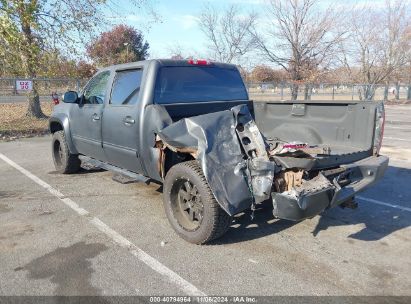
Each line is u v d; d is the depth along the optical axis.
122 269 3.48
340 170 3.80
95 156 5.99
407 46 26.78
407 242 4.09
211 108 5.00
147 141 4.53
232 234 4.28
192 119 3.85
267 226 4.50
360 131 4.23
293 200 3.33
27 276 3.35
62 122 6.52
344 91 27.08
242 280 3.31
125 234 4.25
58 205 5.21
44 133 12.82
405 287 3.21
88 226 4.48
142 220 4.67
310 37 21.20
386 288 3.19
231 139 3.75
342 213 4.95
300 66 21.66
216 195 3.55
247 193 3.61
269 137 5.03
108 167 5.67
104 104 5.42
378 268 3.53
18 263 3.57
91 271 3.44
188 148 3.80
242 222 4.62
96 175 6.88
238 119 3.76
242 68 26.02
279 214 3.46
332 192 3.54
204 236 3.86
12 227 4.43
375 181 4.05
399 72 29.61
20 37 10.95
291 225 4.54
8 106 19.53
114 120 5.11
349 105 4.29
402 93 36.25
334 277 3.37
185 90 4.98
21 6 11.09
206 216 3.79
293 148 3.53
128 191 5.87
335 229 4.43
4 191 5.87
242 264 3.59
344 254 3.81
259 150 3.62
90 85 6.02
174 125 3.99
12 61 11.88
